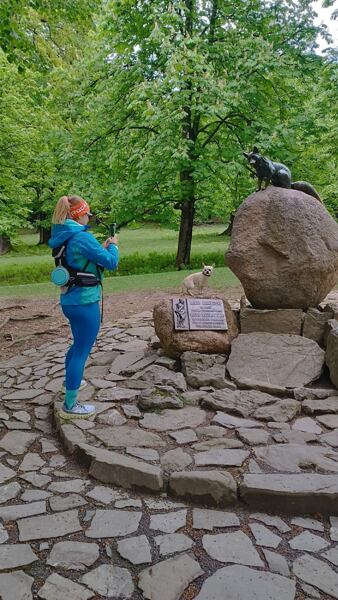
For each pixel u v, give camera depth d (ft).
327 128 45.29
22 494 9.94
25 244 87.10
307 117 43.27
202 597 7.20
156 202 47.16
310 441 11.57
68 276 11.72
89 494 9.93
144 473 10.01
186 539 8.51
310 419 12.82
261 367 15.30
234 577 7.57
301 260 16.25
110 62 44.98
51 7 30.25
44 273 50.49
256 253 16.63
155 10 37.37
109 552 8.18
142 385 14.93
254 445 11.31
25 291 37.60
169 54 37.93
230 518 9.19
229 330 16.74
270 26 44.32
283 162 42.11
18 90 45.50
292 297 16.75
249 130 41.86
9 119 45.42
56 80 46.60
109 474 10.32
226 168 40.29
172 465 10.46
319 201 18.06
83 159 46.21
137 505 9.57
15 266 55.36
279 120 44.21
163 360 16.62
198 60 35.29
